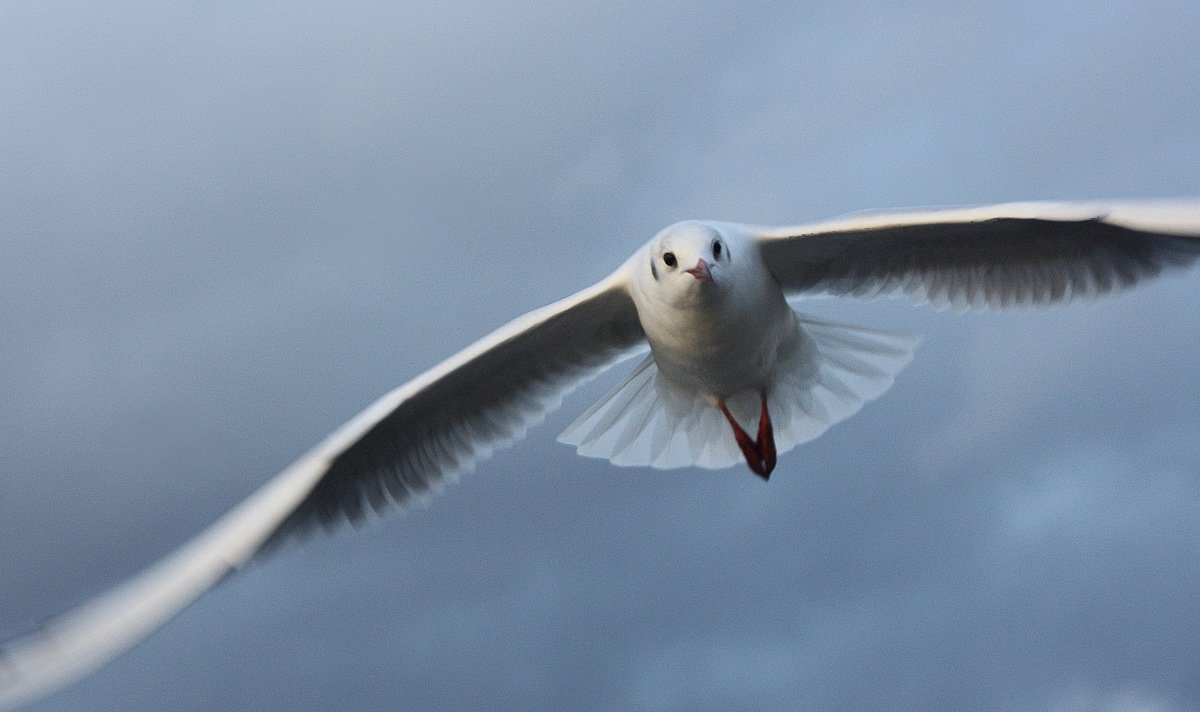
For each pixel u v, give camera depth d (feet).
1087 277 32.68
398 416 33.24
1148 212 28.91
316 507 32.55
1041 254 32.89
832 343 35.14
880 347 34.88
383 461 33.63
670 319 31.73
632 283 32.63
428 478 34.27
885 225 31.50
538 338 33.78
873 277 34.35
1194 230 28.45
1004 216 30.19
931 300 34.42
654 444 35.35
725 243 31.37
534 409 34.94
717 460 35.06
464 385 33.86
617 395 35.47
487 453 34.76
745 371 33.37
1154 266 31.89
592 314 33.78
